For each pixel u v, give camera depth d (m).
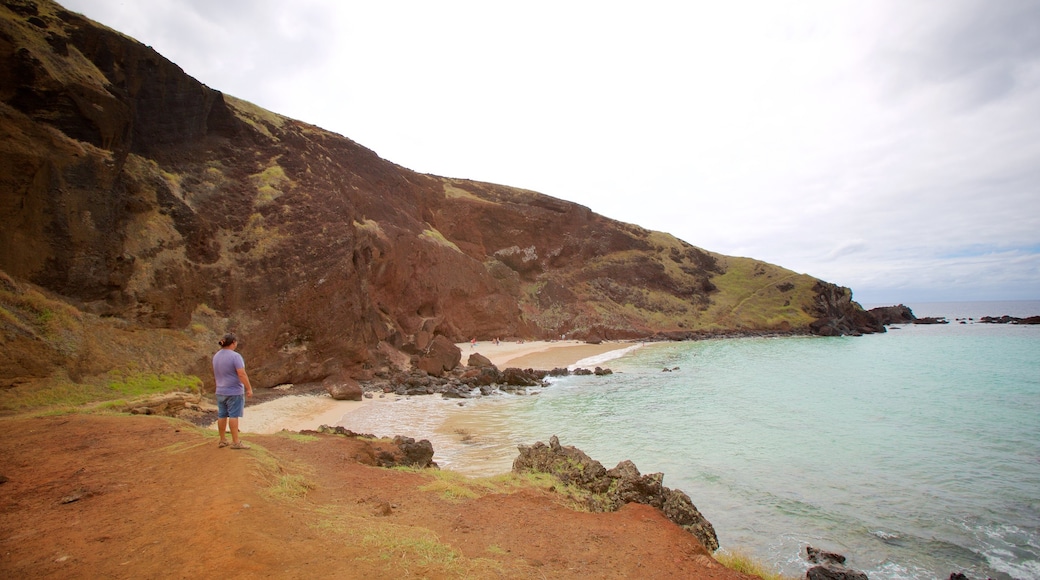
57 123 23.27
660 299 93.31
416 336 45.94
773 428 23.94
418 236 53.31
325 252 32.81
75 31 26.64
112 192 24.52
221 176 32.66
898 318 124.31
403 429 22.77
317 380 30.52
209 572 5.02
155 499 7.18
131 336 22.34
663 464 18.38
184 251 26.95
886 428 24.14
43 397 16.83
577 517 9.02
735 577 7.16
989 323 120.25
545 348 63.69
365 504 8.46
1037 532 13.62
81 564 5.23
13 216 20.19
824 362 51.69
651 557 7.41
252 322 27.77
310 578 5.16
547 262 88.31
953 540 13.16
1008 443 21.66
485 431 22.67
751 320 92.75
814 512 14.60
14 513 6.76
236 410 9.53
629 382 38.75
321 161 41.91
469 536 7.44
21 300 19.11
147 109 29.83
